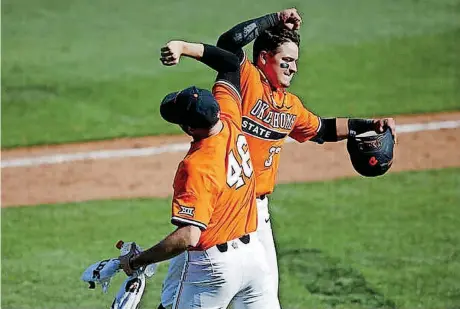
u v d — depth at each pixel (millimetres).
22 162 49688
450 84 59312
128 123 55219
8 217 41312
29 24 73625
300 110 25344
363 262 34625
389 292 31875
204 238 21188
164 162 48469
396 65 62750
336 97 57906
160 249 20500
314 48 66188
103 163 48781
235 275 21500
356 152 26328
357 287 32344
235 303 22562
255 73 23812
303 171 46469
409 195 42344
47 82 62250
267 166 24812
